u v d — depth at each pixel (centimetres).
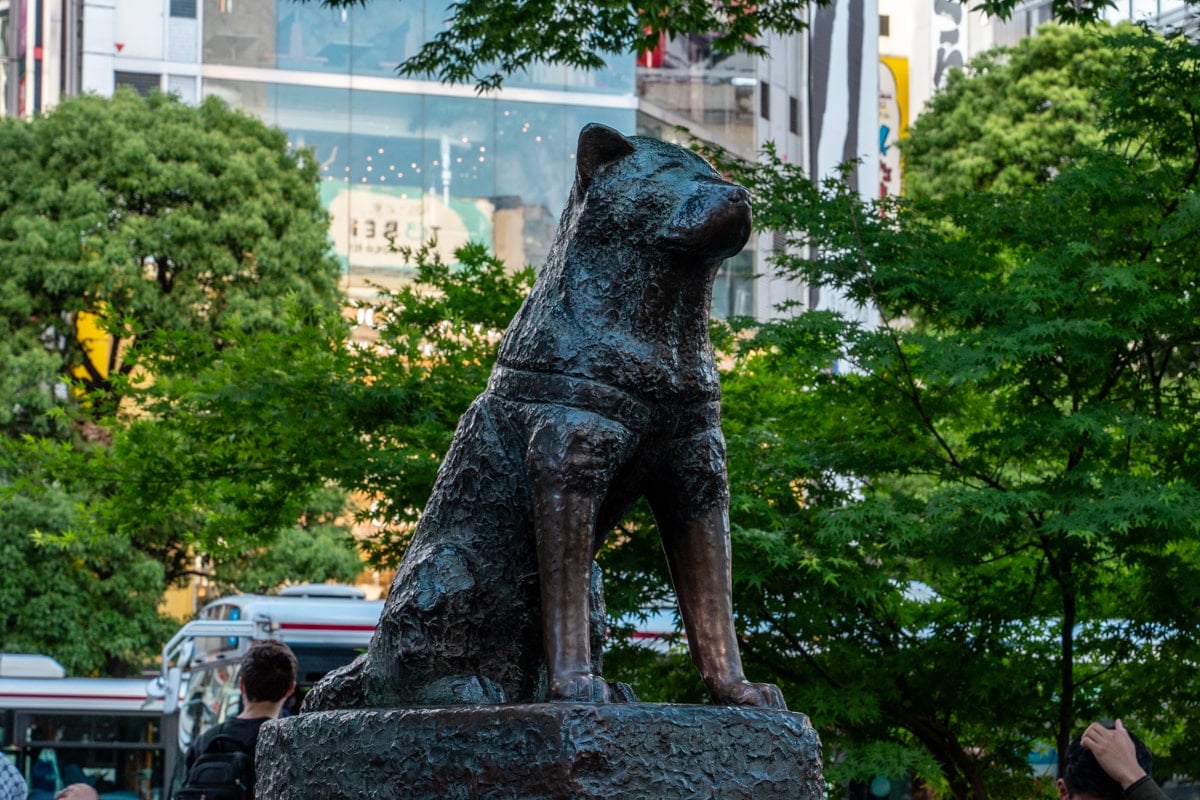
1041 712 923
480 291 962
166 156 2122
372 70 2698
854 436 910
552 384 305
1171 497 760
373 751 296
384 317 973
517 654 318
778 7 988
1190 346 899
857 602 867
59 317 2059
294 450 894
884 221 900
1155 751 948
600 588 324
